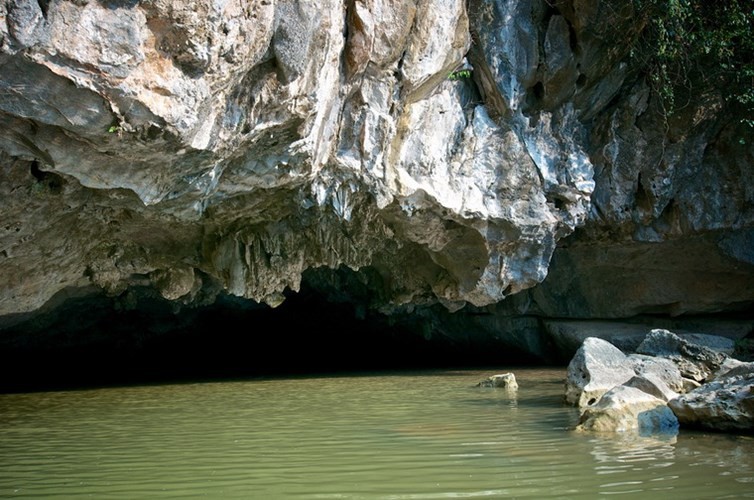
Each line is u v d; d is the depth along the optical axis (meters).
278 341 22.03
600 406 7.73
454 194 13.16
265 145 9.57
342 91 10.81
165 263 13.62
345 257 14.23
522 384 12.70
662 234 15.83
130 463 6.31
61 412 10.09
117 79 6.88
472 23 13.13
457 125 13.40
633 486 5.16
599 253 17.03
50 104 6.88
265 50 8.18
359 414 9.19
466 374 15.52
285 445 7.02
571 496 4.92
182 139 7.87
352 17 10.42
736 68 14.34
